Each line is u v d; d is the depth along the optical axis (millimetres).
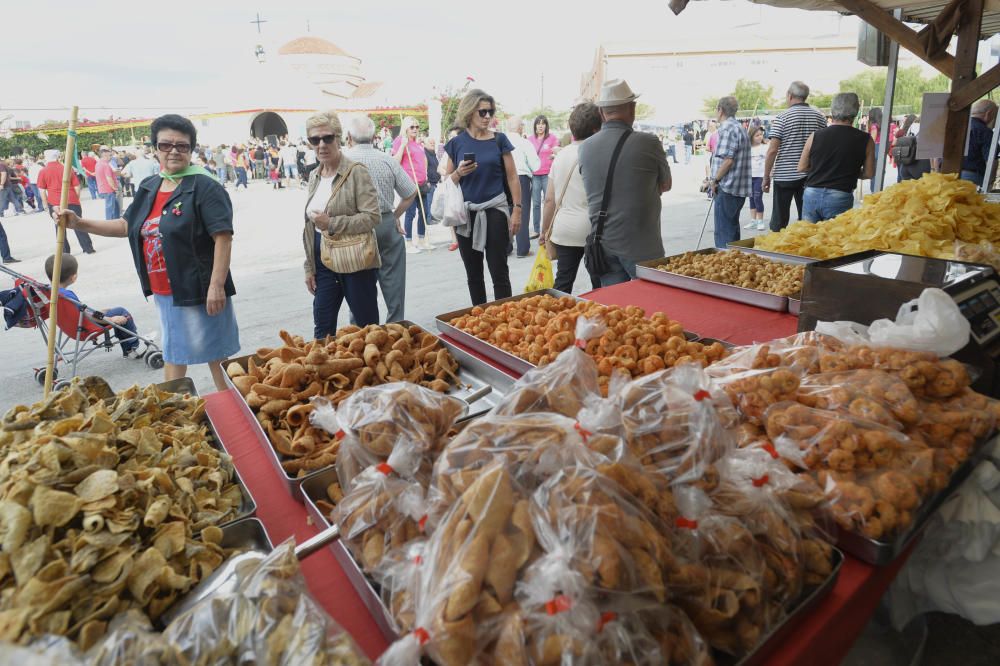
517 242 8531
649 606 862
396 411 1302
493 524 913
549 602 821
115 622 912
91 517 1011
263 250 10156
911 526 1207
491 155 4578
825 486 1270
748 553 1020
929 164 8148
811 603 1039
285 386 1861
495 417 1214
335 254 3750
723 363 1756
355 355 2084
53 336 2223
